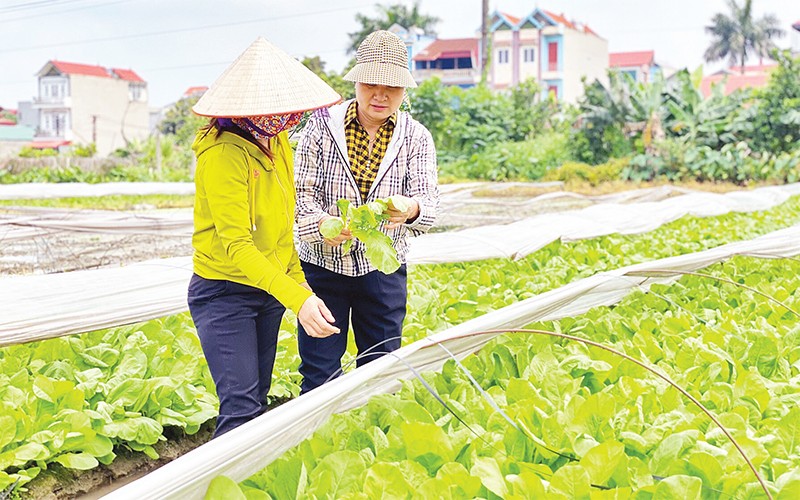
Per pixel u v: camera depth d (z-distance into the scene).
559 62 51.34
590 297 5.27
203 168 3.34
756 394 3.90
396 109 3.98
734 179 28.81
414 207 3.95
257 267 3.30
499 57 52.59
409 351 3.59
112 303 5.26
